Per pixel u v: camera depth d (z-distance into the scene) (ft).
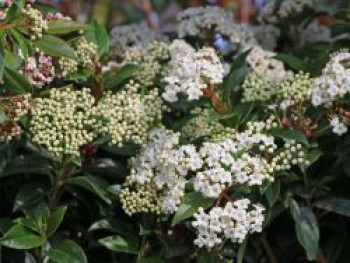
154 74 3.26
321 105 2.93
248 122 2.91
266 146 2.83
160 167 2.84
